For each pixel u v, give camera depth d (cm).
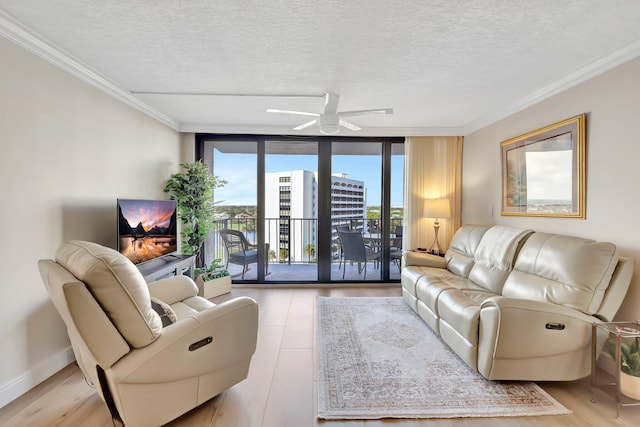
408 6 163
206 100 317
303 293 405
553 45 204
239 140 437
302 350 249
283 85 276
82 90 243
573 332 193
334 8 166
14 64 187
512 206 329
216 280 390
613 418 172
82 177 244
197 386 167
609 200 221
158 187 365
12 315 188
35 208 203
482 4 161
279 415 174
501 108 339
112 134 280
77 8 166
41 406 182
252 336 189
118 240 257
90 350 136
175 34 193
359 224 465
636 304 203
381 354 241
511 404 182
